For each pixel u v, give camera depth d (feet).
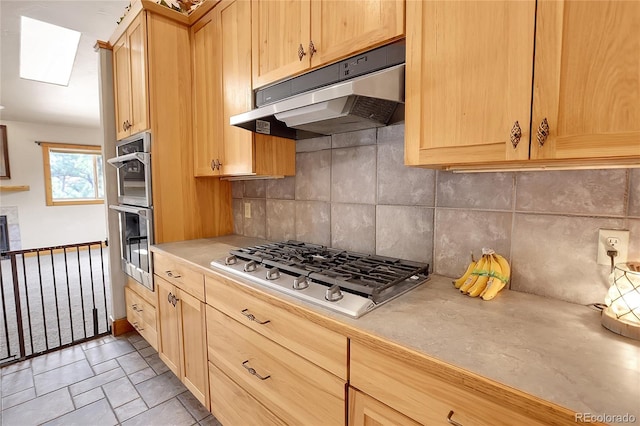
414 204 4.55
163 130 6.66
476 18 2.87
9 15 7.75
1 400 5.96
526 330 2.71
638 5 2.13
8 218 18.25
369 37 3.72
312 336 3.22
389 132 4.76
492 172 3.81
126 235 7.83
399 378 2.54
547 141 2.53
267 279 3.95
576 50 2.37
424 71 3.23
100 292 11.94
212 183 7.47
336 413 3.06
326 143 5.64
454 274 4.21
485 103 2.86
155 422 5.43
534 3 2.53
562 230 3.38
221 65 6.04
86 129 20.62
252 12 5.23
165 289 6.07
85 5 7.42
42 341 8.23
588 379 2.02
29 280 13.51
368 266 4.19
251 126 5.12
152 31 6.41
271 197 6.81
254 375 4.04
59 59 10.60
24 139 18.57
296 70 4.56
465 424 2.19
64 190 20.33
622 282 2.68
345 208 5.42
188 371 5.55
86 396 6.09
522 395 1.89
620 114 2.23
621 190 3.04
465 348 2.41
